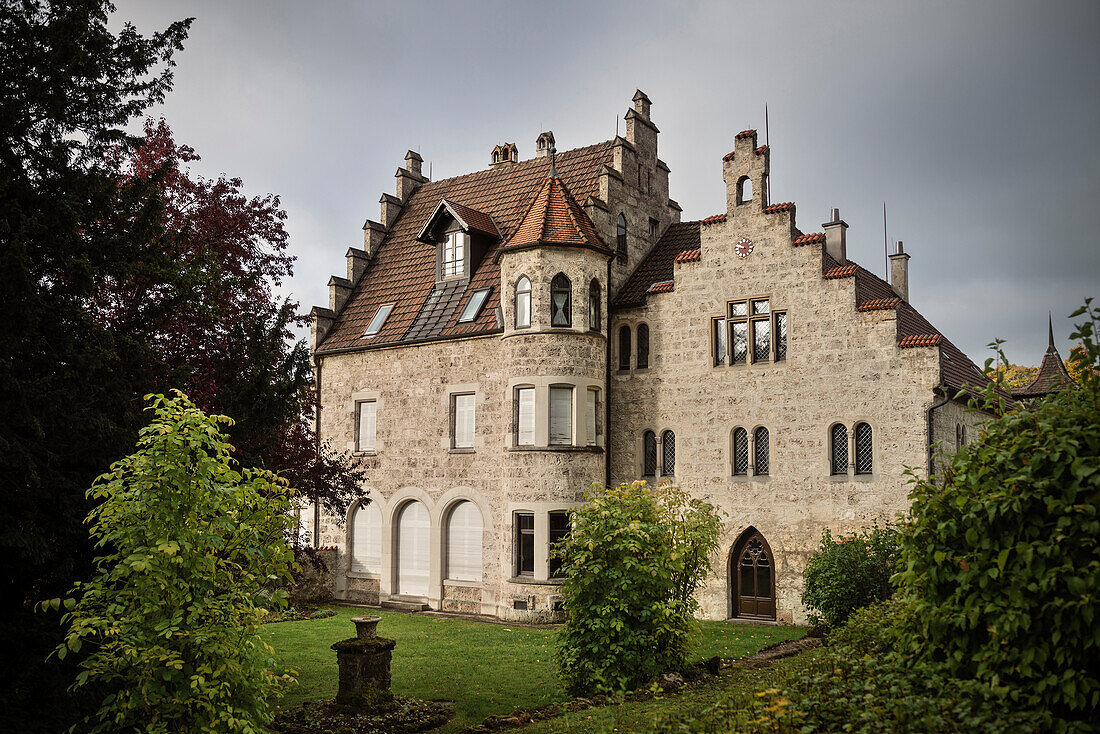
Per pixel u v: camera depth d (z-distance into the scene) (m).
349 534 32.22
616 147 30.50
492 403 28.83
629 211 30.61
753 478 25.92
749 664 16.91
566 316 27.42
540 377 27.03
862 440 24.48
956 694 7.47
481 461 28.92
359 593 31.67
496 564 28.27
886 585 20.59
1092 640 6.88
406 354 31.23
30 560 12.77
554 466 26.75
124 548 10.06
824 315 25.20
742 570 26.09
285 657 20.78
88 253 13.93
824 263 25.53
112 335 13.34
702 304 27.33
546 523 26.61
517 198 32.88
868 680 8.42
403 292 33.12
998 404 8.40
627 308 28.77
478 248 31.48
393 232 36.16
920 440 23.45
